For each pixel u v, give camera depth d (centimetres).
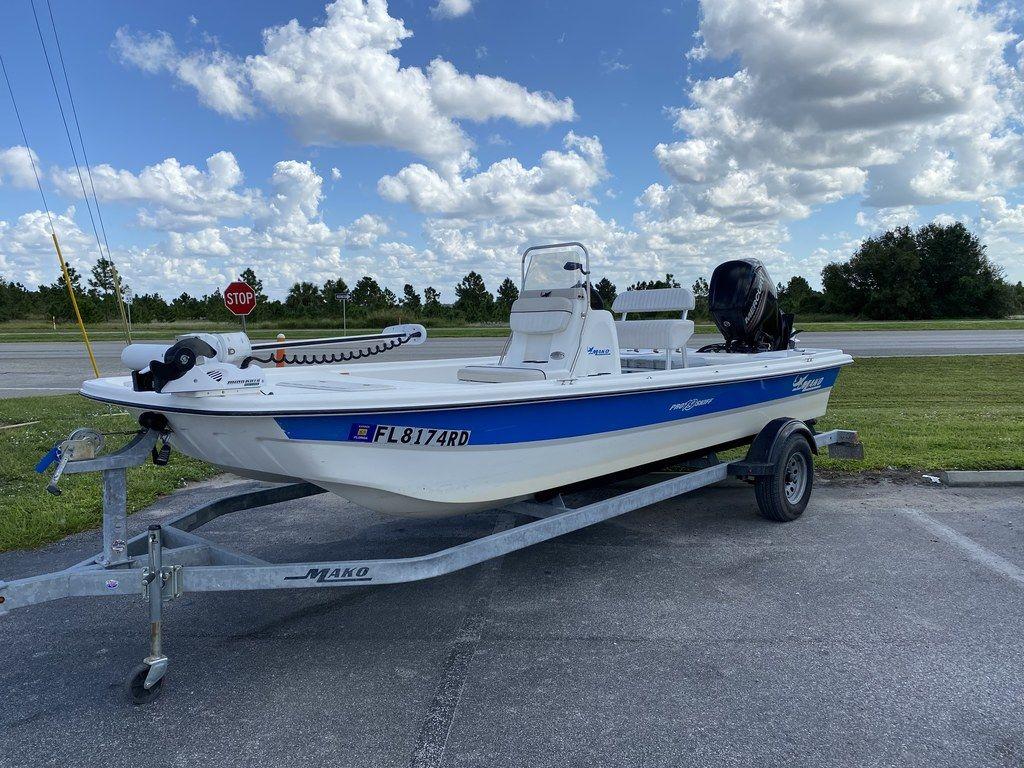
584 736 255
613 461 418
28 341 2800
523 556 450
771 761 238
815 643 323
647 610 364
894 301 5709
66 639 346
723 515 533
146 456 310
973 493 579
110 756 249
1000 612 354
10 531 489
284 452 301
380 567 299
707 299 645
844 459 626
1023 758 238
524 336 482
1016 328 3120
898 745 246
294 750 251
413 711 275
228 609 381
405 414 311
